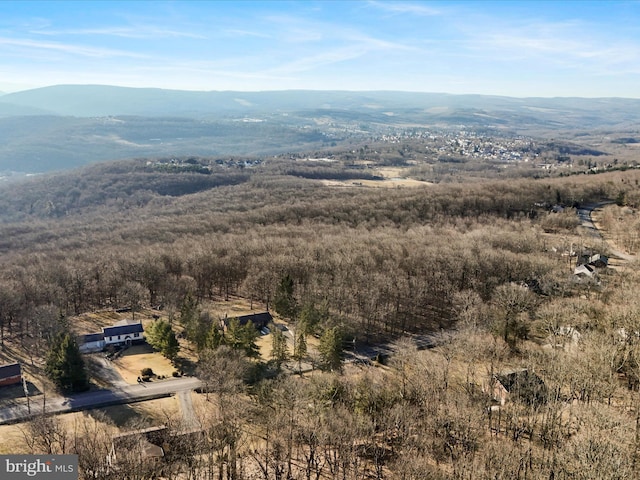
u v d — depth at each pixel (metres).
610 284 132.12
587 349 86.75
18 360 117.25
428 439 73.31
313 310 119.31
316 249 158.62
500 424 79.31
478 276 139.50
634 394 78.31
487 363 97.44
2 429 89.38
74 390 103.38
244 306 146.88
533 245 167.12
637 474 58.09
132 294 138.75
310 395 84.62
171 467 73.06
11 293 130.50
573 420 74.44
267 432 80.31
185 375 110.75
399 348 109.25
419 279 138.75
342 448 71.94
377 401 81.06
